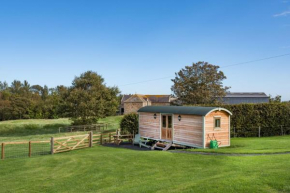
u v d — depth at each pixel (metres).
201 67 40.16
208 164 11.91
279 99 50.22
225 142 18.67
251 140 20.84
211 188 7.52
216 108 18.05
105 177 10.59
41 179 10.66
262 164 10.70
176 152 16.02
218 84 40.12
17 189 9.39
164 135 21.44
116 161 13.59
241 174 9.05
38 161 14.38
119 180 10.02
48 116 71.06
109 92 41.66
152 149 20.88
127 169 11.77
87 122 39.19
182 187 7.98
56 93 75.94
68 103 38.75
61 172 11.77
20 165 13.45
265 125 25.44
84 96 38.72
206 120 17.73
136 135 23.86
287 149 14.73
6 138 29.66
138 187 8.65
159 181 9.38
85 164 13.23
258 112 25.31
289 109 26.27
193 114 18.25
